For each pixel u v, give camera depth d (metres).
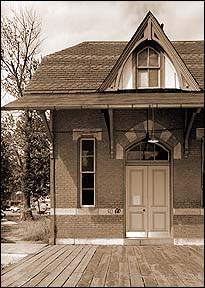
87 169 15.96
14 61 26.33
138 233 15.95
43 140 25.27
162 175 16.12
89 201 15.91
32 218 24.97
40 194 25.66
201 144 15.77
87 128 15.85
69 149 15.88
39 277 10.18
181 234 15.56
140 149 16.19
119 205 15.71
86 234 15.66
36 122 25.16
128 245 15.45
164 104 13.66
